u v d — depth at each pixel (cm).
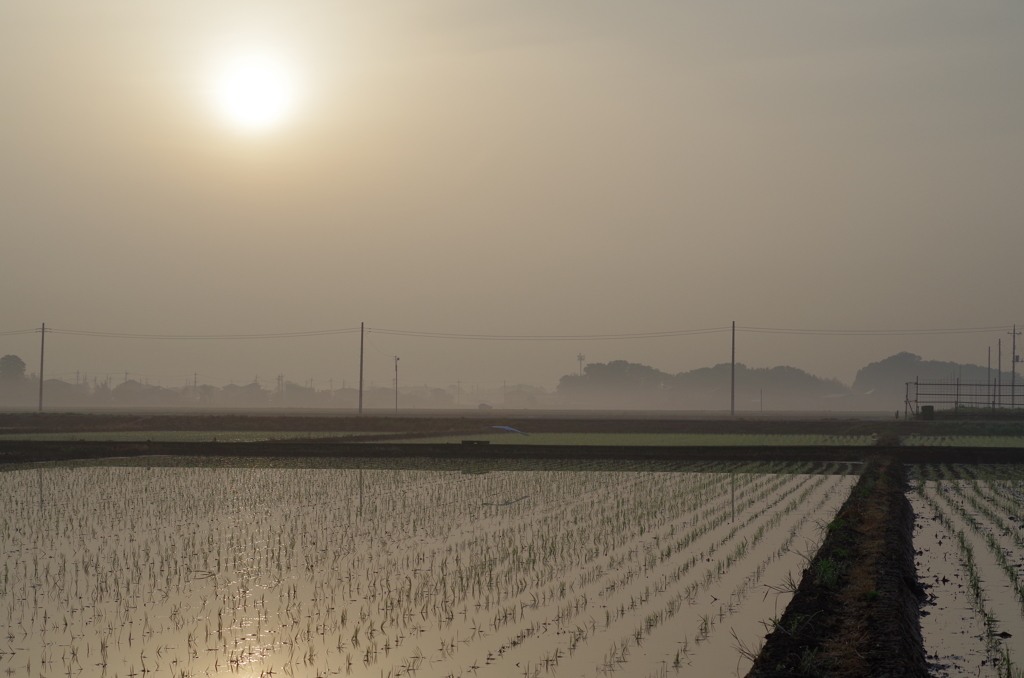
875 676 1015
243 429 7962
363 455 4816
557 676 1087
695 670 1108
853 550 1777
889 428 7512
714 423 8056
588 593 1504
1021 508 2581
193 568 1708
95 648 1200
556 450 4706
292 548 1923
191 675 1092
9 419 8594
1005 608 1429
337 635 1259
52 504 2673
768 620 1333
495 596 1482
